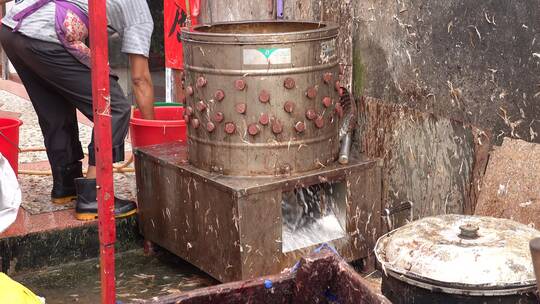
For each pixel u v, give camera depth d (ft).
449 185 12.26
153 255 14.28
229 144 11.80
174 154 13.25
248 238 11.53
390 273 9.01
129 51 13.78
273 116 11.57
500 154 11.30
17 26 13.28
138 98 14.24
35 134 20.84
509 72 11.16
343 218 12.57
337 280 8.71
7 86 27.91
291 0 14.40
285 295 8.86
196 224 12.44
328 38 11.81
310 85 11.68
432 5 12.09
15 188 11.75
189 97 12.20
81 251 14.16
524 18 10.82
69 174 15.03
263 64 11.34
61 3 13.19
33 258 13.74
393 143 13.12
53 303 12.57
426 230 9.37
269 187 11.55
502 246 8.76
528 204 10.84
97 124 9.42
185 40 12.01
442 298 8.64
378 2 12.92
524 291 8.42
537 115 10.90
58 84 13.61
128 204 14.40
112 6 13.43
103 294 9.91
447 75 12.07
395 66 12.89
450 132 12.12
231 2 15.96
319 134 12.03
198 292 8.40
